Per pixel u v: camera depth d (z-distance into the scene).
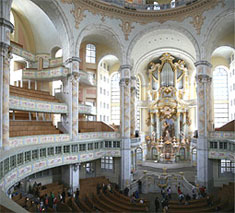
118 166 27.41
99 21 25.86
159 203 22.16
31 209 15.98
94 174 28.41
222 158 23.89
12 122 19.41
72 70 23.70
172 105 36.94
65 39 24.03
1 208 5.74
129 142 26.92
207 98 25.41
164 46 33.34
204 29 24.92
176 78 37.53
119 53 27.73
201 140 25.05
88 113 27.78
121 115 27.38
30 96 21.22
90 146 24.75
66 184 22.83
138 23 27.25
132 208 18.02
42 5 22.19
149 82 39.03
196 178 26.81
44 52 30.11
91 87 33.62
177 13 26.17
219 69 34.75
